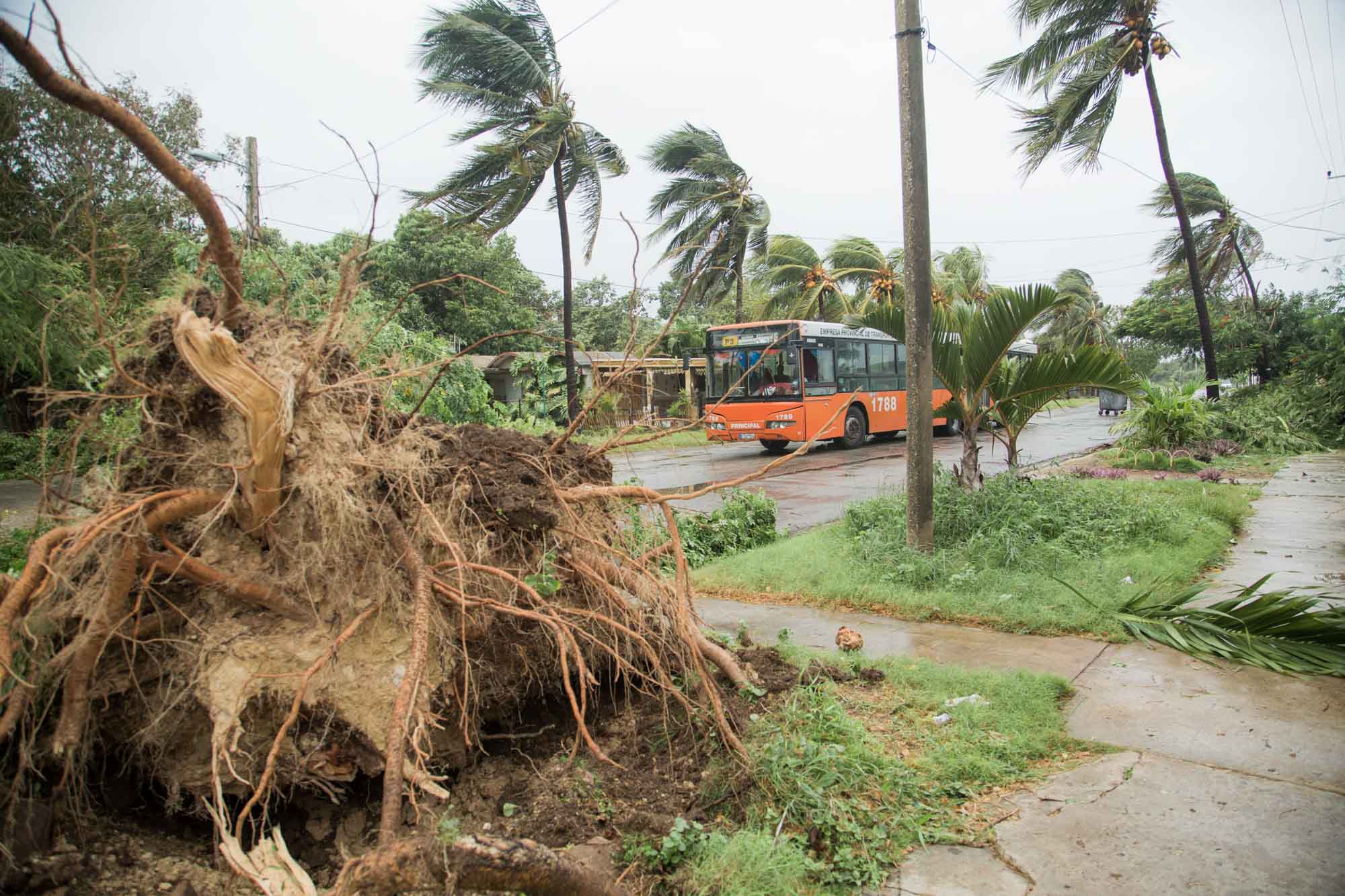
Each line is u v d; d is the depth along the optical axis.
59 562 2.95
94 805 3.36
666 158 25.83
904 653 5.35
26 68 2.37
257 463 3.10
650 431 5.16
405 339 7.93
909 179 7.36
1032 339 51.50
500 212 18.70
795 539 8.90
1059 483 9.33
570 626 3.79
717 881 2.88
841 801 3.43
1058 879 2.87
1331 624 4.93
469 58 17.45
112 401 3.58
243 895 2.99
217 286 5.03
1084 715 4.25
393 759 2.73
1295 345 26.95
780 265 32.12
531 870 2.37
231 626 3.30
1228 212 28.62
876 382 23.59
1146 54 19.38
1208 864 2.89
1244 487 11.79
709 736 3.92
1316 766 3.54
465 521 3.89
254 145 14.22
